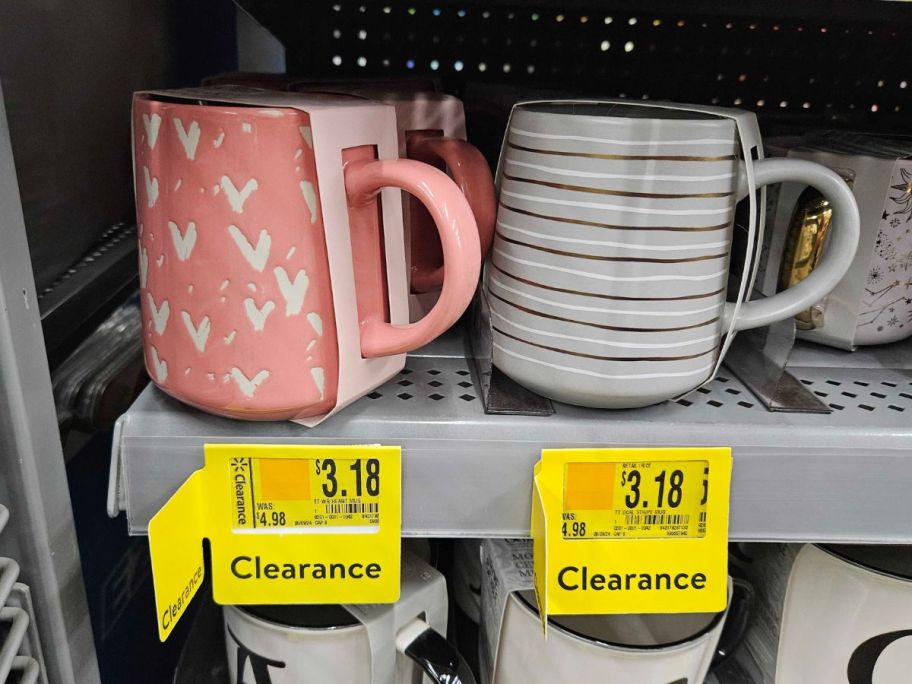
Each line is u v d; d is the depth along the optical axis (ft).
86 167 1.99
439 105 1.65
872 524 1.44
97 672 1.54
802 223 1.67
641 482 1.39
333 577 1.41
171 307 1.28
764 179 1.35
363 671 1.59
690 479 1.39
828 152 1.70
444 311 1.25
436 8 2.39
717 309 1.36
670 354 1.34
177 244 1.24
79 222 1.96
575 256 1.29
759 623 1.94
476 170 1.48
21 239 1.22
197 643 1.97
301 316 1.24
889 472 1.41
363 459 1.35
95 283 1.91
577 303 1.32
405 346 1.32
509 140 1.41
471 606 2.11
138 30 2.30
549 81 2.49
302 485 1.36
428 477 1.38
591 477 1.39
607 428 1.39
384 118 1.31
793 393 1.55
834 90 2.49
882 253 1.70
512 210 1.38
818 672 1.76
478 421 1.39
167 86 2.55
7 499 1.28
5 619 1.27
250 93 1.37
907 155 1.65
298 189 1.18
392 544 1.40
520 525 1.42
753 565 1.99
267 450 1.33
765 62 2.46
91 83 2.00
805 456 1.40
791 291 1.44
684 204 1.25
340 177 1.22
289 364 1.26
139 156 1.26
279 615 1.58
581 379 1.36
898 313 1.77
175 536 1.31
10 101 1.58
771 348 1.57
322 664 1.58
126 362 1.87
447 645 1.59
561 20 2.41
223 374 1.27
